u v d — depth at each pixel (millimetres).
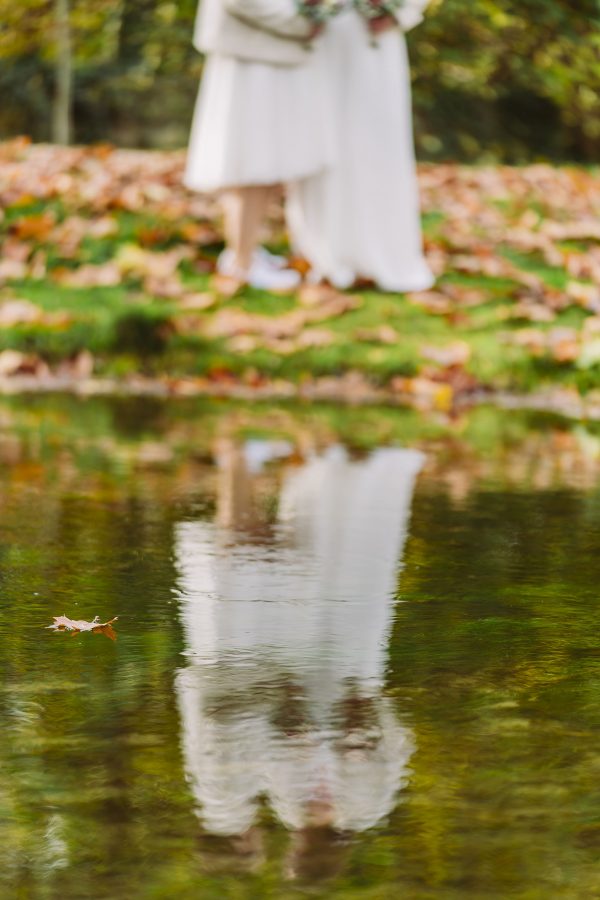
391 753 4566
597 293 15227
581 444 10883
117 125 29594
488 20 26594
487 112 28922
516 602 6434
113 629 5914
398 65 14719
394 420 11875
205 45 14141
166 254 15648
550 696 5129
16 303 14211
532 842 3918
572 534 7852
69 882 3689
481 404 12859
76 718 4848
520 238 16734
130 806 4148
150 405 12289
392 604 6383
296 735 4715
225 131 14188
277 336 13797
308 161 14336
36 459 9766
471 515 8328
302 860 3816
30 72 28547
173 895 3625
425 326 14156
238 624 6023
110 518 8055
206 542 7535
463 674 5383
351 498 8750
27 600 6344
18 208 16750
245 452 10242
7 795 4207
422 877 3721
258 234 14844
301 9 13805
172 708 4961
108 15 27062
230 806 4152
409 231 15016
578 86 27656
